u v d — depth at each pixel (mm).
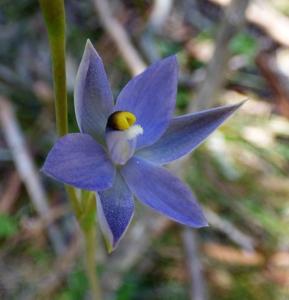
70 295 187
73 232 197
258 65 239
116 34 227
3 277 191
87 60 109
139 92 117
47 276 192
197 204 112
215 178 214
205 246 201
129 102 117
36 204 199
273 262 199
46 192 206
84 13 241
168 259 197
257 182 215
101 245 191
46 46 235
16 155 205
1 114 212
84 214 131
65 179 107
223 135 222
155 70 116
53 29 104
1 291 190
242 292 195
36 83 226
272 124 230
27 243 197
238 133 225
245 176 216
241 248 202
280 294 195
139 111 117
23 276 192
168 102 116
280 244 204
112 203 112
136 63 223
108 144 114
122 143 113
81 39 235
